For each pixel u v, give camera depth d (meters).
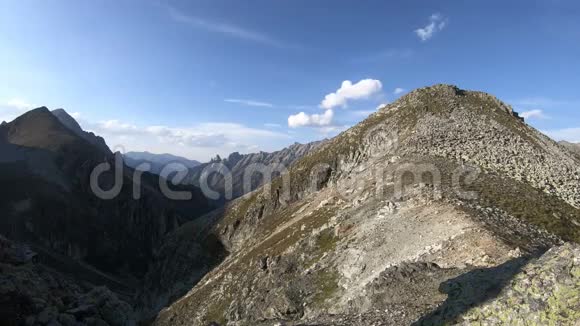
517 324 17.17
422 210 54.94
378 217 60.44
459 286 22.02
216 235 154.75
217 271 113.19
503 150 90.44
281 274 66.06
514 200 58.84
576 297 16.19
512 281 19.16
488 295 19.58
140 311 153.38
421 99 137.38
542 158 89.44
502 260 33.81
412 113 129.38
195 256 154.00
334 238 64.62
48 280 62.03
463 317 19.38
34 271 61.31
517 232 43.50
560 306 16.38
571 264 17.45
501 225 45.19
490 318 18.33
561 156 96.94
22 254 65.56
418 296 30.34
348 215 67.94
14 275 54.72
